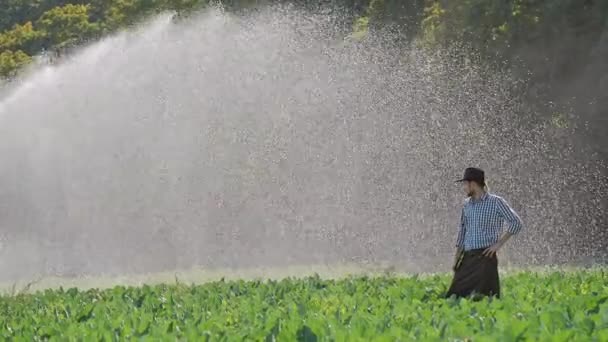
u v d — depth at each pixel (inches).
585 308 1353.3
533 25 3614.7
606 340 1056.8
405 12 4274.1
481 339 1052.5
